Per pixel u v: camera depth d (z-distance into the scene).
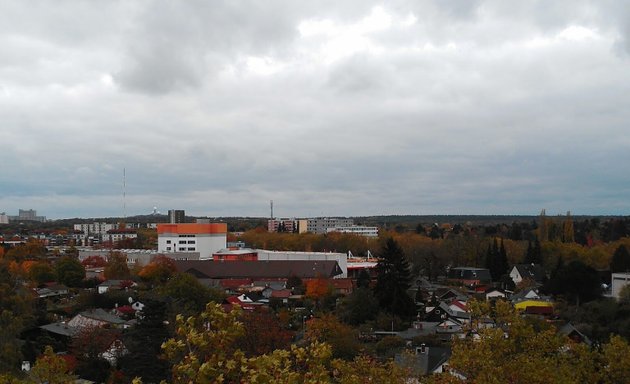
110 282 93.19
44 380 23.88
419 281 98.94
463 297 81.69
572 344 24.05
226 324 11.62
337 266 107.12
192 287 71.25
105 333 50.62
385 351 51.62
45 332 59.06
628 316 57.31
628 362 22.38
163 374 42.34
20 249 130.38
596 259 108.69
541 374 18.52
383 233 178.12
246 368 10.62
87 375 45.97
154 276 95.44
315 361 11.98
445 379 20.31
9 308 56.72
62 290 91.12
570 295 71.25
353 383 19.91
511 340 20.28
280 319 64.56
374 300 67.81
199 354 11.70
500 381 18.17
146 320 44.97
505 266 107.94
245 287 94.81
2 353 40.34
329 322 50.50
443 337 54.62
